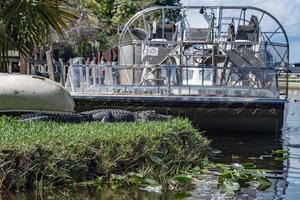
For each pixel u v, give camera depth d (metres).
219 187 7.32
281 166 9.16
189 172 8.12
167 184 7.41
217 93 13.53
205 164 8.81
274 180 7.96
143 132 7.93
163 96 12.85
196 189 7.20
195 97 12.78
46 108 9.43
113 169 7.37
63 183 6.79
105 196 6.59
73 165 6.91
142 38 16.25
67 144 6.95
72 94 13.03
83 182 6.95
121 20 33.97
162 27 15.91
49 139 6.91
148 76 13.91
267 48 15.15
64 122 9.18
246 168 8.66
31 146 6.59
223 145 11.56
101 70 13.94
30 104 9.30
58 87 9.80
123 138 7.59
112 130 7.90
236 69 13.49
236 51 15.14
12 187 6.45
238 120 12.80
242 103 12.70
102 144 7.34
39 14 14.54
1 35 13.75
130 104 12.88
